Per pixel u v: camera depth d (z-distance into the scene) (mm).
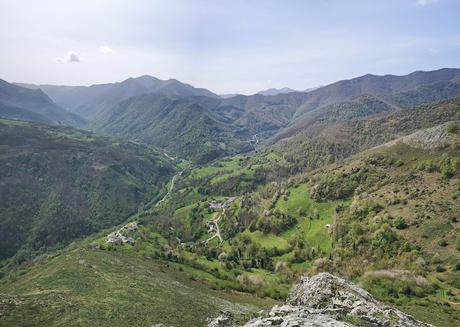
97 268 93938
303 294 58969
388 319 44031
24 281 89750
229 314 63000
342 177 189875
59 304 62844
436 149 170750
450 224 120812
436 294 96500
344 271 123625
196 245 191125
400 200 145375
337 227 152500
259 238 182750
